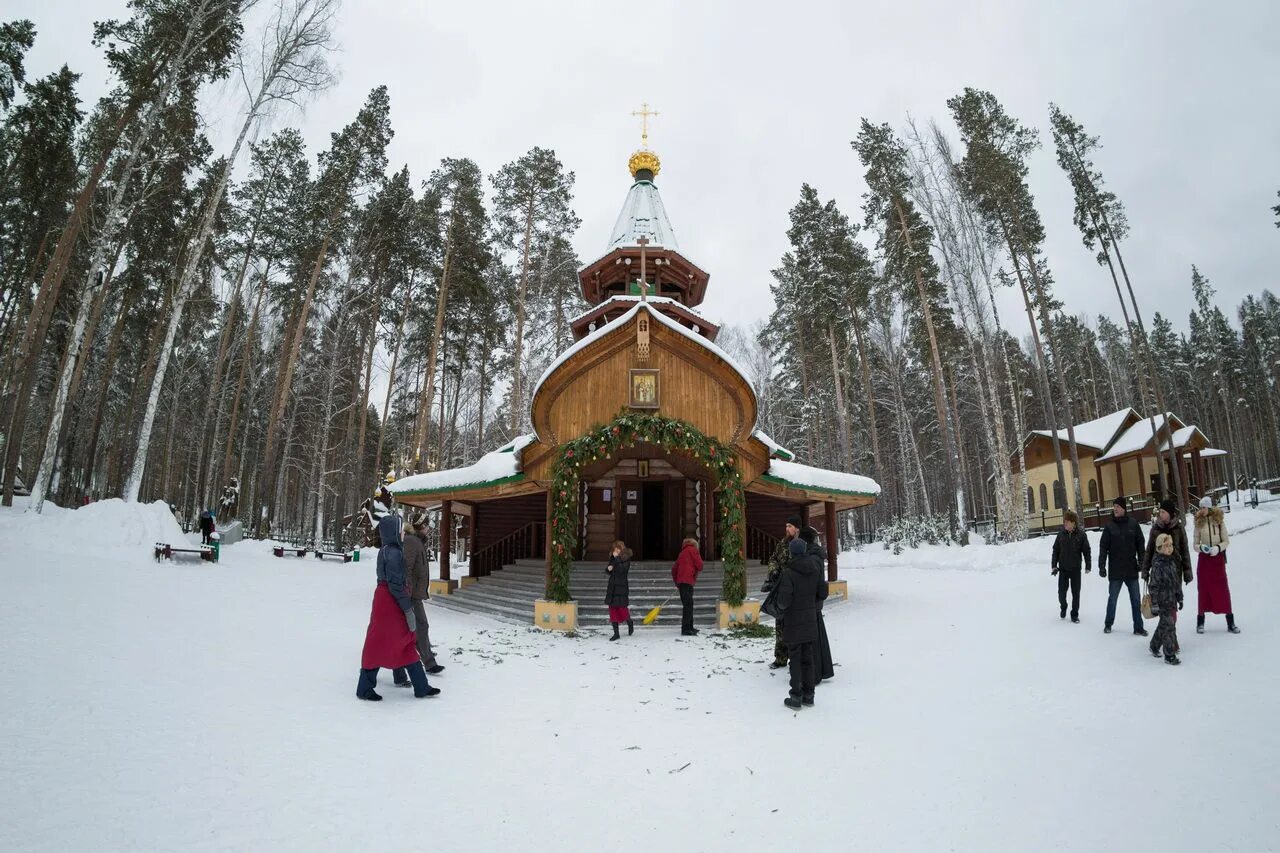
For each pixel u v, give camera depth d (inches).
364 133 1230.9
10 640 344.2
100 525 723.4
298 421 1747.0
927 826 189.5
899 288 1373.0
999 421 1102.4
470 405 1862.7
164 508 831.7
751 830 189.6
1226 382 2295.8
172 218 1206.3
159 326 1311.5
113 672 315.6
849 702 318.3
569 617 554.3
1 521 674.8
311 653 400.5
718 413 603.5
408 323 1512.1
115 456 1611.7
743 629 539.5
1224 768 219.5
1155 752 236.2
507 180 1379.2
